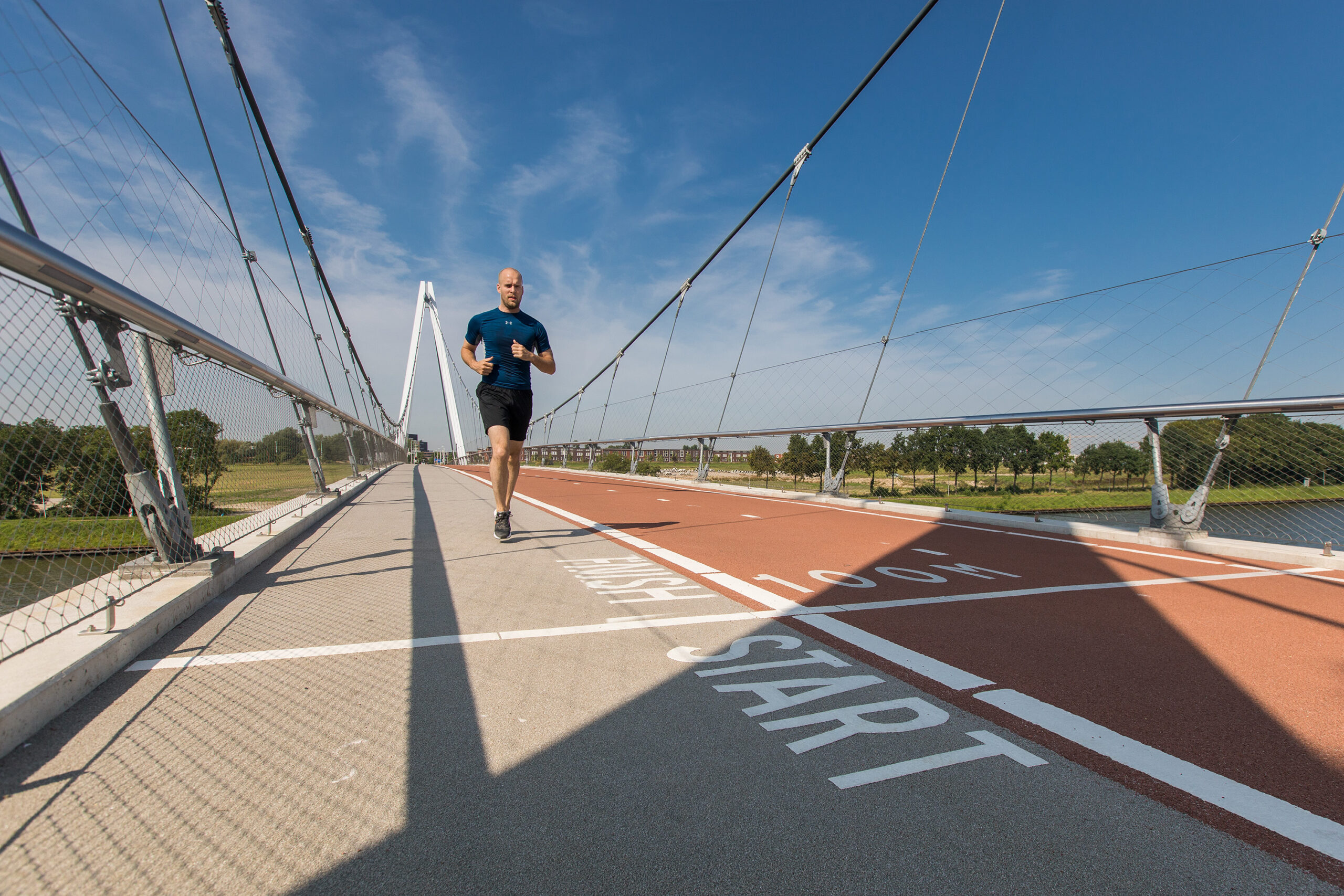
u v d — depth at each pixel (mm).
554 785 1230
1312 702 1734
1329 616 2689
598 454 24344
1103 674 1936
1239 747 1451
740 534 5168
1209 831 1118
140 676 1793
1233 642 2293
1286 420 4324
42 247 1667
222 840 1045
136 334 2643
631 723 1512
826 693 1730
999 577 3516
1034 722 1570
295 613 2498
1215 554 4453
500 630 2271
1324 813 1183
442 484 13180
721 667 1919
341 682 1755
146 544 2650
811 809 1160
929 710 1630
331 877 960
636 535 5020
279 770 1274
